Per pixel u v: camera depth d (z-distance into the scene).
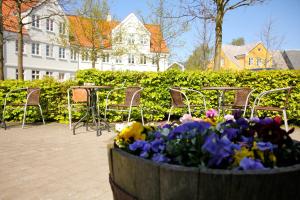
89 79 6.77
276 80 6.64
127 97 5.65
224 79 6.98
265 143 1.13
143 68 34.06
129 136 1.43
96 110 5.92
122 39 24.66
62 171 3.05
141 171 1.05
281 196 0.91
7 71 24.42
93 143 4.45
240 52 46.59
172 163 1.13
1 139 4.77
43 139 4.77
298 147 1.22
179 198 0.95
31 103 6.11
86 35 21.31
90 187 2.60
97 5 20.52
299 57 42.06
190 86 6.96
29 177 2.86
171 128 1.57
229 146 1.07
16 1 10.43
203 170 0.91
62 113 6.87
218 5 9.16
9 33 22.88
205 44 21.97
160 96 6.87
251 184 0.88
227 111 6.38
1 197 2.37
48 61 28.39
